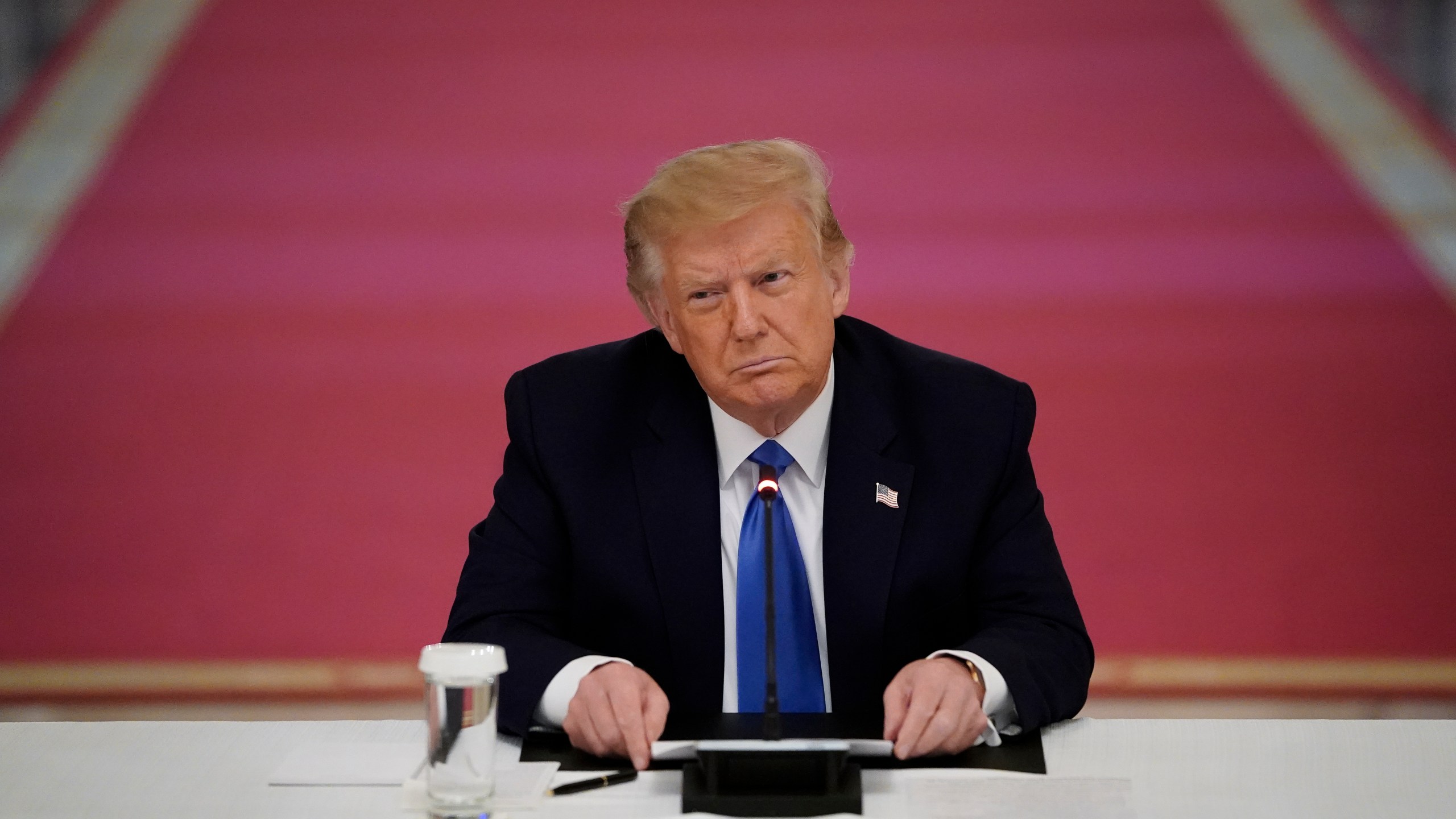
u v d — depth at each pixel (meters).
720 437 7.35
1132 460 17.56
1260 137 22.59
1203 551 16.22
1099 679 14.87
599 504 7.36
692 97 23.38
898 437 7.40
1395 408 18.36
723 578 7.30
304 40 24.17
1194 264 20.58
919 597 7.16
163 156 22.73
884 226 21.33
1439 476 17.16
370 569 16.38
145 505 17.19
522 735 6.49
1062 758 6.16
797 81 23.50
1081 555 16.20
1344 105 23.27
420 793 5.71
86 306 20.22
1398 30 24.22
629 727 5.96
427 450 18.05
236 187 22.06
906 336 19.83
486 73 23.66
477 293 20.44
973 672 6.32
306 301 20.20
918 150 22.48
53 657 15.35
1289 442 17.83
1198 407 18.33
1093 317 19.81
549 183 22.06
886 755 5.99
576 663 6.49
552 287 20.59
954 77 23.53
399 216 21.45
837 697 7.09
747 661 7.07
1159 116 22.94
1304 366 19.00
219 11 25.00
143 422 18.30
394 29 24.30
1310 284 20.19
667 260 6.72
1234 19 24.47
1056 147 22.41
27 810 5.61
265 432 18.22
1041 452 17.72
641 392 7.65
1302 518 16.67
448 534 16.89
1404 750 6.23
